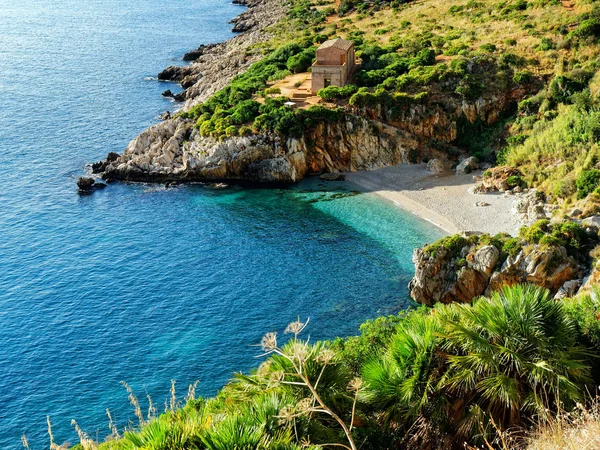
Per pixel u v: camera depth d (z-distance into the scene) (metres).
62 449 18.20
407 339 23.36
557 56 98.00
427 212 76.69
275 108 92.25
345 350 29.02
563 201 70.31
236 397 22.77
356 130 91.38
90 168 94.81
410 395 22.25
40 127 111.69
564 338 23.03
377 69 103.94
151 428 19.69
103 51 172.12
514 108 95.06
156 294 62.22
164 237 74.12
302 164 90.06
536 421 21.20
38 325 57.34
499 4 124.69
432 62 103.25
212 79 127.44
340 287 62.31
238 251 70.31
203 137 92.50
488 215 73.44
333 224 75.81
